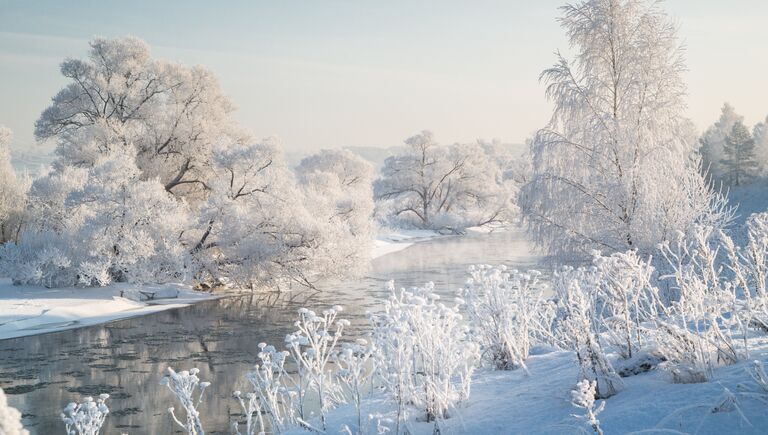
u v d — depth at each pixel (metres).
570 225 18.16
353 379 5.64
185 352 18.42
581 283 5.91
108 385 14.73
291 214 32.88
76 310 24.97
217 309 26.94
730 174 82.06
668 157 16.94
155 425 11.46
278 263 32.84
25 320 23.00
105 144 40.06
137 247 30.05
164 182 42.03
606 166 18.08
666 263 13.69
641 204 16.34
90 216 30.48
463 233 78.62
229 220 32.66
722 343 5.12
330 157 70.00
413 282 33.50
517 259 43.50
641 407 4.42
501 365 7.38
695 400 4.28
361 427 5.44
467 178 84.19
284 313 25.67
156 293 29.92
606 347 6.87
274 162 35.19
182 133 41.12
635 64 18.03
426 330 5.55
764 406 3.88
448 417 5.54
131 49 42.16
